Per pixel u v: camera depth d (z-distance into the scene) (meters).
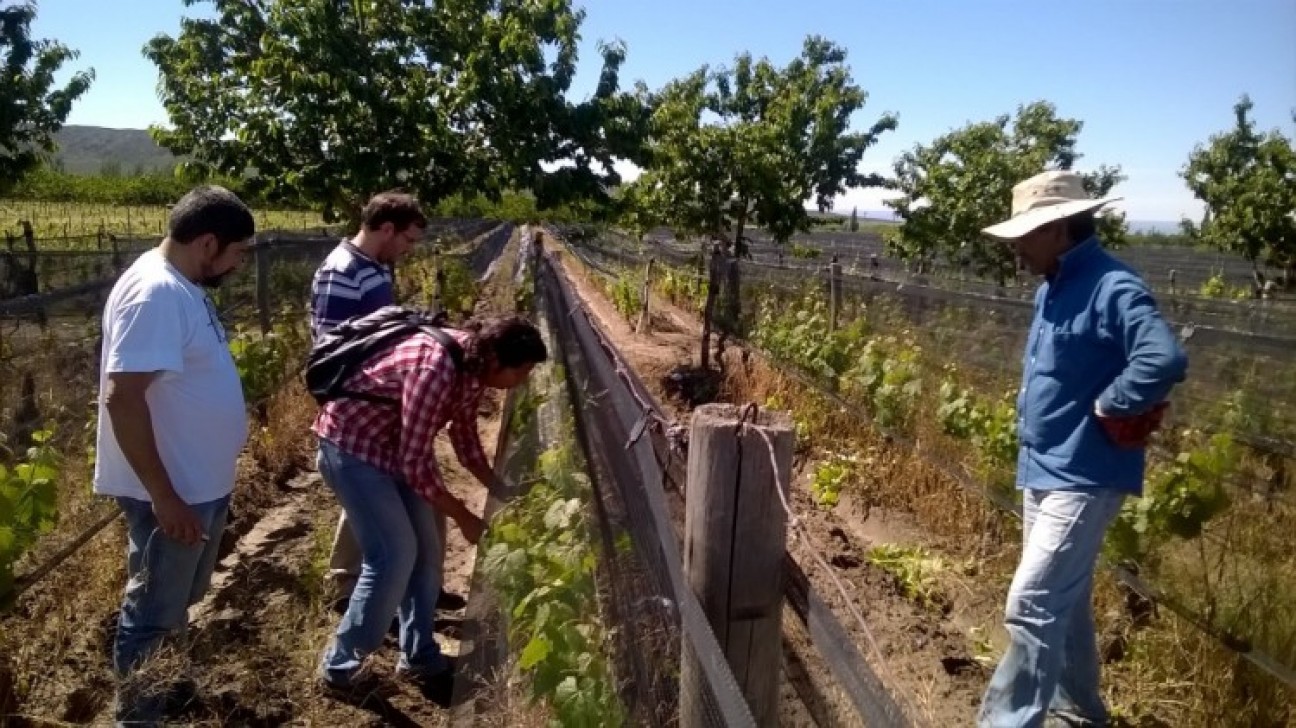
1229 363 4.88
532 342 3.52
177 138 9.62
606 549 3.13
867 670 1.87
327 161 9.48
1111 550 4.12
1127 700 3.81
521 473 3.75
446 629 4.25
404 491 3.65
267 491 6.10
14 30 19.45
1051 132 20.58
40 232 31.92
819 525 5.93
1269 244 24.36
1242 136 28.33
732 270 10.87
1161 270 31.67
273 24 9.24
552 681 2.36
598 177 10.53
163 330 2.78
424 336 3.44
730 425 2.13
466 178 9.74
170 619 3.11
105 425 2.99
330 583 4.36
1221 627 3.62
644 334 14.08
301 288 9.48
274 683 3.65
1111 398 2.98
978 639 4.48
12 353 4.77
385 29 9.69
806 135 16.50
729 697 1.67
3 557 3.39
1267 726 3.47
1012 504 4.94
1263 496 4.00
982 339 6.12
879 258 27.20
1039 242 3.23
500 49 9.59
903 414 6.44
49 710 3.44
